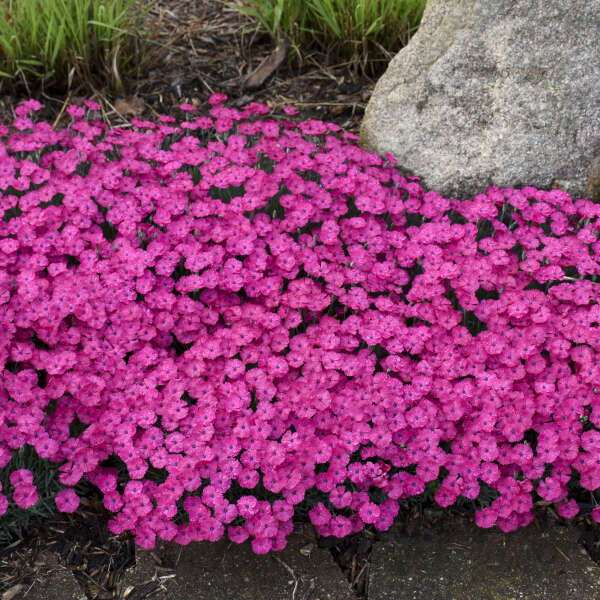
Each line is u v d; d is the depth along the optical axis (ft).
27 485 4.38
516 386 4.75
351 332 4.84
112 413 4.60
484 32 5.37
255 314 4.91
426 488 4.67
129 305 4.87
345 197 5.51
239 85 6.39
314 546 4.57
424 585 4.46
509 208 5.49
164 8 6.81
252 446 4.52
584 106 5.37
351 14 6.30
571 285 5.00
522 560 4.53
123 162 5.44
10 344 4.76
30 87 6.17
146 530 4.40
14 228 5.13
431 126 5.60
